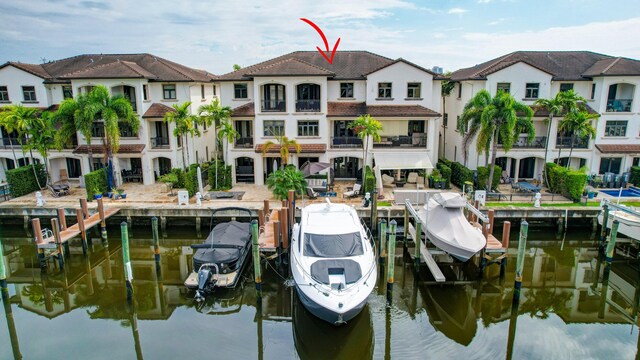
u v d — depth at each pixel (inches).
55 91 1314.0
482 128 1055.0
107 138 1136.8
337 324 573.9
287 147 1135.6
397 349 564.1
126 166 1322.6
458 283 740.0
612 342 579.8
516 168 1262.3
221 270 708.7
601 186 1205.7
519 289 671.1
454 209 760.3
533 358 538.3
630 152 1214.3
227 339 585.6
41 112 1259.8
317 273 612.4
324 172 1225.4
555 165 1154.7
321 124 1222.3
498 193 1067.3
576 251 919.7
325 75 1179.3
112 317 647.1
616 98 1261.1
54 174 1334.9
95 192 1073.5
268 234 834.2
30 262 878.4
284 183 989.8
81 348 561.9
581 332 607.2
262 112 1218.0
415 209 909.2
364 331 607.5
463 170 1160.2
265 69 1198.3
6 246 970.1
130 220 1000.2
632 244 888.3
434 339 587.5
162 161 1347.2
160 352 550.6
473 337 591.5
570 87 1259.8
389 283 662.5
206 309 671.8
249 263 805.9
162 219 996.6
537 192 1037.2
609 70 1192.2
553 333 604.1
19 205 1034.1
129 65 1259.8
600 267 848.9
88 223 898.7
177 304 685.3
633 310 679.7
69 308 679.1
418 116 1205.7
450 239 722.8
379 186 1074.1
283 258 778.2
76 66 1403.8
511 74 1219.2
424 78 1235.9
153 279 780.0
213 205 1021.8
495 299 709.3
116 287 749.9
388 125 1282.0
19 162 1320.1
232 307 679.7
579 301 711.1
